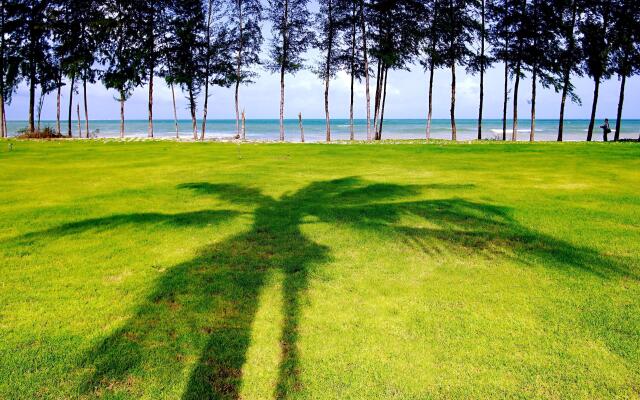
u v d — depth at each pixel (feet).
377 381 11.73
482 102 127.03
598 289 17.53
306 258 21.01
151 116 138.92
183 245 23.11
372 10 119.55
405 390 11.38
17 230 25.75
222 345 13.43
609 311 15.65
